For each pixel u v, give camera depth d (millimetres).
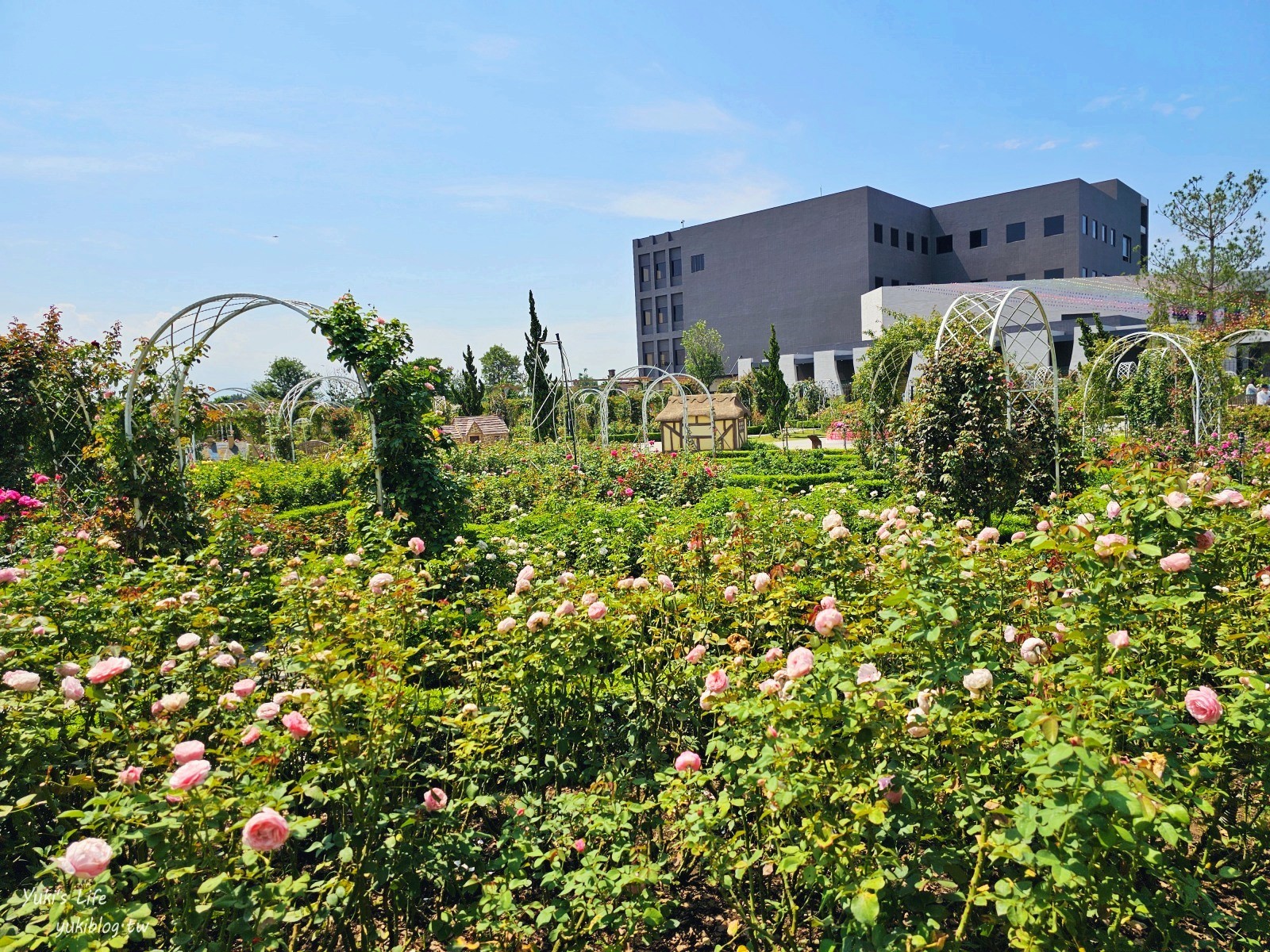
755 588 3529
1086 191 46312
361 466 7078
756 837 2490
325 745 2646
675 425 26891
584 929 2236
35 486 8375
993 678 2527
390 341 7094
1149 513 2295
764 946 2367
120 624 3363
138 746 2359
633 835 2832
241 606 4176
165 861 1898
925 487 7668
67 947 1643
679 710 3410
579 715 3318
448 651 3326
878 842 2086
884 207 47406
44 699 2529
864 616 3240
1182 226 18250
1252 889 2281
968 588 2740
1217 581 2586
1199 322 18875
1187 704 1945
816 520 5926
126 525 6254
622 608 3303
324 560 3834
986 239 49125
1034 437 7594
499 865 2402
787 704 2070
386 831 2533
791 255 50250
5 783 2383
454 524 7375
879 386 16391
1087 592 2387
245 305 7172
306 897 2527
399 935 2568
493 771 3105
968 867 2107
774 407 28578
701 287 55938
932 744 2295
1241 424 12203
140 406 6625
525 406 31828
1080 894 1773
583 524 7352
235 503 6816
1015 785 2254
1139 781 1622
